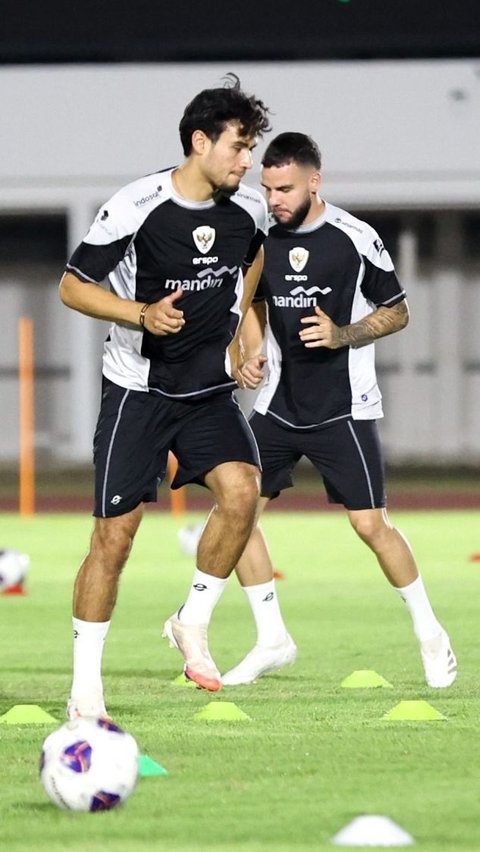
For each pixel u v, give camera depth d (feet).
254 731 75.87
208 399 79.61
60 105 338.54
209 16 336.90
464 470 331.36
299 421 91.50
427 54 337.11
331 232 89.86
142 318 74.18
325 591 148.36
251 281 81.46
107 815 58.03
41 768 59.06
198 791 62.13
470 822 56.80
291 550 191.62
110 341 78.64
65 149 339.16
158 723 78.54
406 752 70.33
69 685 93.66
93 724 59.16
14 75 338.34
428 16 336.08
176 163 339.57
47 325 365.20
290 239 90.33
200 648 83.10
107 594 77.51
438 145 337.52
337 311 90.79
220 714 80.48
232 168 75.00
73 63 338.95
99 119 338.95
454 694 88.79
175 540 208.74
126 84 337.93
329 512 256.11
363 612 132.16
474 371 361.92
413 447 363.15
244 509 80.43
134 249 76.43
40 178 339.57
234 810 58.85
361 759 68.64
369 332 89.30
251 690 90.99
